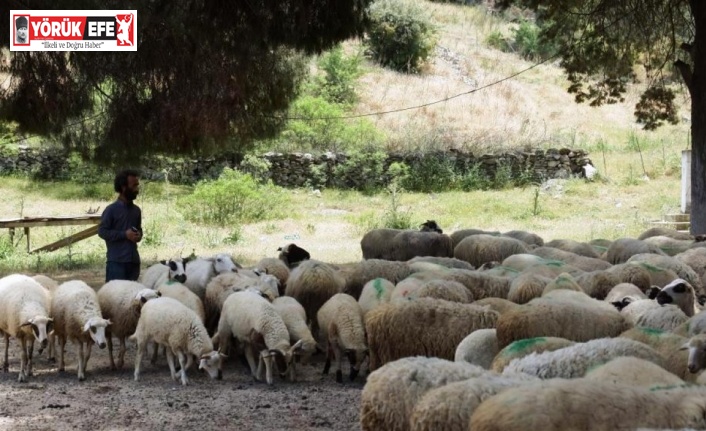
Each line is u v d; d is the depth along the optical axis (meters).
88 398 8.08
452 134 31.23
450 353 7.56
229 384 8.73
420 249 15.60
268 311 8.80
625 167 30.22
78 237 19.92
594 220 24.66
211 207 24.31
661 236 15.68
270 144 28.17
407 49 40.28
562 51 20.92
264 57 15.95
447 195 27.95
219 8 14.41
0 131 27.09
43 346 9.43
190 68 15.00
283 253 13.48
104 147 15.84
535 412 4.10
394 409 5.25
